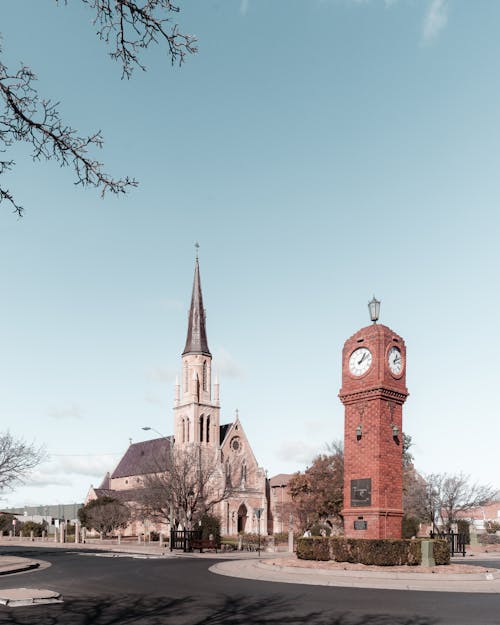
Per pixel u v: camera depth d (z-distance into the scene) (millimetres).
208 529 58875
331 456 81812
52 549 59750
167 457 70062
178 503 62188
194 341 117375
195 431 112375
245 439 115938
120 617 16094
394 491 31641
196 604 18719
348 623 15477
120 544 75125
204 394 115375
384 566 28688
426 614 17062
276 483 120375
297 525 94812
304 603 19141
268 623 15352
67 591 21922
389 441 32000
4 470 47188
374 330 32812
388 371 32469
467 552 53812
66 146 9609
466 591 23281
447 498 62250
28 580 26188
